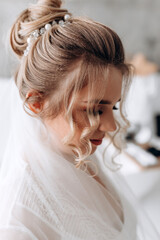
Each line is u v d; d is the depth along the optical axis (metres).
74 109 0.39
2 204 0.38
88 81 0.37
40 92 0.40
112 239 0.48
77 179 0.46
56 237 0.40
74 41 0.36
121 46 0.41
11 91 0.49
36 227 0.37
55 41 0.37
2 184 0.41
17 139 0.46
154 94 1.87
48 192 0.41
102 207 0.51
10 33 0.44
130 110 1.81
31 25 0.41
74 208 0.43
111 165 0.75
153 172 1.28
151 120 1.90
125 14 2.00
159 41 2.18
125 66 0.42
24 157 0.43
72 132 0.39
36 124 0.44
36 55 0.38
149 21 2.09
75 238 0.43
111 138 0.64
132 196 0.79
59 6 0.44
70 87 0.37
